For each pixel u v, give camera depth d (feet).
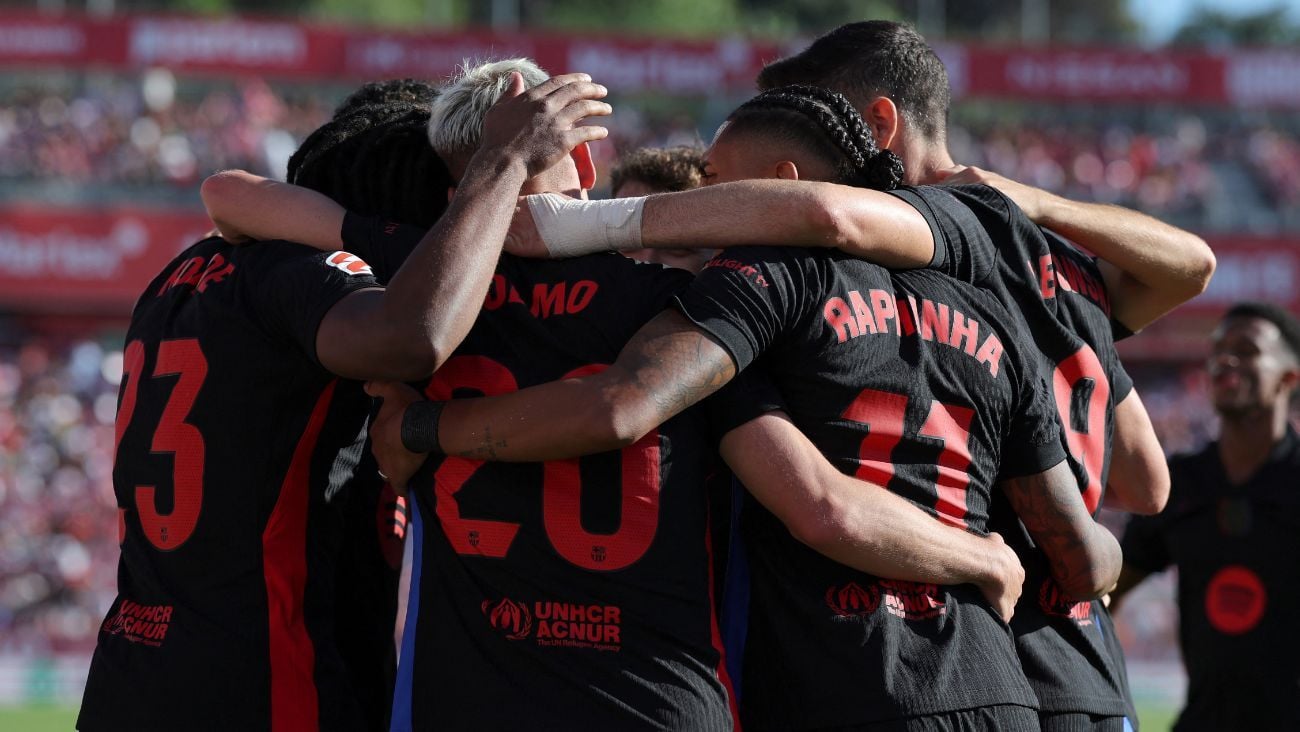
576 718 27.14
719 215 28.76
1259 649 52.26
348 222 30.99
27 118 277.64
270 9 488.85
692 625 28.09
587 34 296.10
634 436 27.22
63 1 433.89
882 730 28.17
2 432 233.35
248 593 30.45
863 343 29.07
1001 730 28.91
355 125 34.86
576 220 29.45
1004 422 30.94
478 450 28.17
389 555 35.19
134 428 31.78
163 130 283.18
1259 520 53.06
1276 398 54.39
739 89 300.81
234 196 32.01
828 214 28.45
